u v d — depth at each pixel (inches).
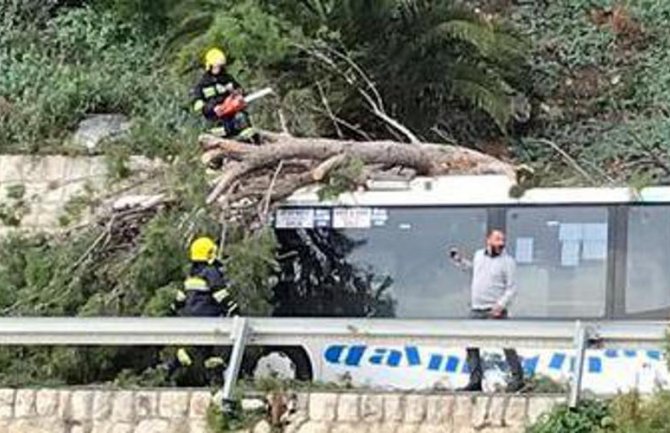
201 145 2130.9
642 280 1968.5
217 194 2079.2
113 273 2063.2
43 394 1797.5
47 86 2829.7
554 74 2977.4
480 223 2021.4
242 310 2001.7
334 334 1756.9
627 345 1710.1
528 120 2881.4
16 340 1831.9
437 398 1708.9
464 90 2726.4
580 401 1675.7
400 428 1710.1
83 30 3011.8
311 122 2664.9
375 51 2731.3
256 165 2105.1
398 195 2055.9
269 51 2669.8
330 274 2059.5
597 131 2864.2
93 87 2812.5
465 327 1740.9
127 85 2829.7
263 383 1777.8
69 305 2079.2
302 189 2092.8
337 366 1989.4
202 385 1908.2
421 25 2733.8
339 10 2716.5
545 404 1683.1
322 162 2124.8
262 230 2047.2
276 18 2706.7
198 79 2679.6
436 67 2741.1
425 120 2773.1
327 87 2704.2
